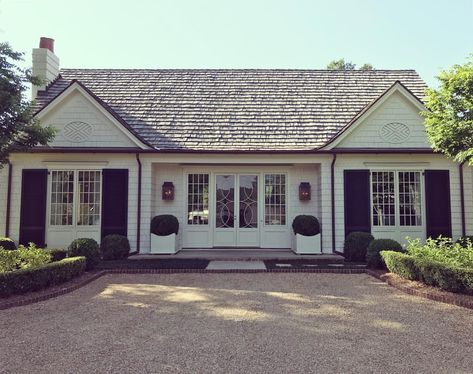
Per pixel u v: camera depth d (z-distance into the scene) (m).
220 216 13.04
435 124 9.46
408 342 4.73
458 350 4.48
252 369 3.91
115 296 7.11
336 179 12.23
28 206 12.05
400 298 6.94
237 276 8.96
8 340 4.80
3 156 9.41
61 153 12.16
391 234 12.11
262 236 12.95
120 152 12.09
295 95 14.59
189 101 14.20
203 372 3.84
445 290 7.08
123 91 14.58
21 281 6.92
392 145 12.29
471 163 9.34
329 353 4.35
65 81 15.05
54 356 4.27
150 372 3.84
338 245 12.05
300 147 12.36
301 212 12.91
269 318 5.71
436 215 12.07
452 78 8.75
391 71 15.73
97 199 12.30
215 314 5.91
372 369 3.93
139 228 12.09
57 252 9.99
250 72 15.98
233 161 12.34
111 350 4.43
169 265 9.94
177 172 12.98
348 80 15.34
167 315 5.87
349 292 7.39
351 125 12.16
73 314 5.94
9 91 8.94
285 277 8.84
